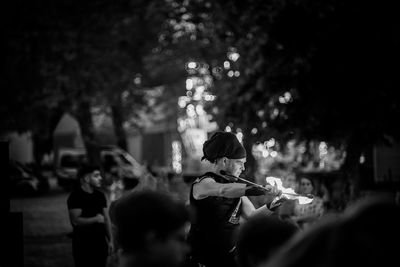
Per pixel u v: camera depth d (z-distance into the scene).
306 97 15.43
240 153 4.92
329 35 15.07
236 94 17.53
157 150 51.72
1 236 6.46
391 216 1.87
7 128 32.59
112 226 7.89
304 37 15.30
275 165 25.45
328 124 15.37
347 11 14.84
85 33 29.17
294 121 15.67
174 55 32.91
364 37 14.87
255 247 2.64
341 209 12.46
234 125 17.83
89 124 33.19
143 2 29.44
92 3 28.89
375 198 1.95
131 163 30.59
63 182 30.92
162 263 2.54
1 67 28.62
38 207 23.34
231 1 17.19
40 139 36.56
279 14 15.56
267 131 16.44
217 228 4.75
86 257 8.25
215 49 26.72
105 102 34.00
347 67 14.98
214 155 4.91
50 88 29.53
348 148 14.97
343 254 1.82
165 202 2.58
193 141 43.25
